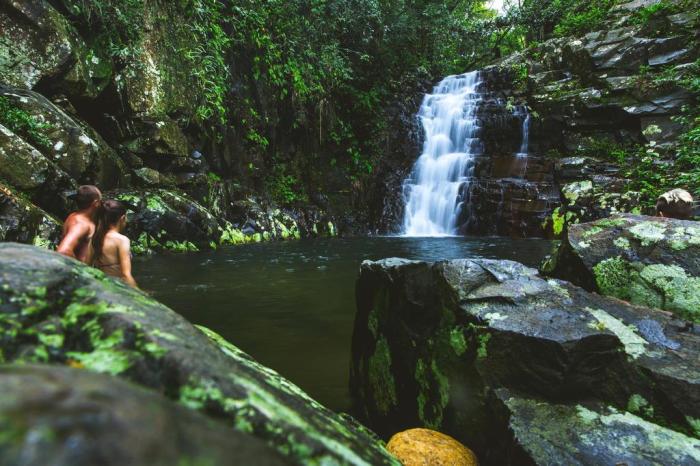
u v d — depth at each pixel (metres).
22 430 0.30
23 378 0.37
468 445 2.14
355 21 14.16
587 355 1.97
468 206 13.73
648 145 11.70
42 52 7.58
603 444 1.75
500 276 2.40
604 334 1.99
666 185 10.30
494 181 13.34
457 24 19.31
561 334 2.00
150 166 9.88
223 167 12.06
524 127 14.18
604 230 2.68
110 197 8.13
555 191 12.39
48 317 0.74
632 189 10.99
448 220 14.15
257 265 7.79
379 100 16.25
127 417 0.35
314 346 3.96
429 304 2.52
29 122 6.80
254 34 11.85
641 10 13.78
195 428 0.40
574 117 13.20
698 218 3.42
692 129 10.87
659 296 2.37
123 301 0.82
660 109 11.89
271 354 3.77
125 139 9.48
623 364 1.98
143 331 0.73
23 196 5.97
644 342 2.05
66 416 0.32
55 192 6.69
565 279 2.68
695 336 2.09
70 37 8.00
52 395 0.35
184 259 8.19
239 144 12.53
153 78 9.80
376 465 0.77
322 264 8.03
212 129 11.45
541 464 1.68
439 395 2.33
